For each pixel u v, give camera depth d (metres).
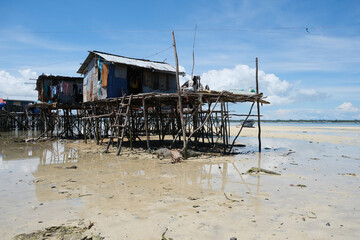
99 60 19.73
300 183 8.20
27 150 16.62
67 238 4.26
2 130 41.62
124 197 6.60
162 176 9.09
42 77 27.06
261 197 6.66
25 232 4.54
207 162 12.13
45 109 26.88
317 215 5.41
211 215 5.35
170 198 6.52
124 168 10.55
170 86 22.36
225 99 15.95
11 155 14.35
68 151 16.16
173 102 18.73
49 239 4.25
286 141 23.72
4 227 4.76
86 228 4.69
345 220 5.14
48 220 5.10
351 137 27.45
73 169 10.37
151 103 19.17
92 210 5.65
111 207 5.84
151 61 23.75
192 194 6.89
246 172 9.84
